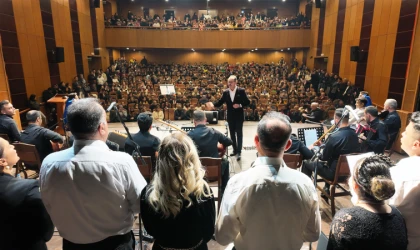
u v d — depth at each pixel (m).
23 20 8.89
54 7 10.82
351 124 3.97
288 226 1.24
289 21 16.44
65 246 1.37
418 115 1.47
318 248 1.70
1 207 1.24
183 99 11.61
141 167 2.51
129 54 18.98
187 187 1.17
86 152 1.29
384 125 3.50
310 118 8.16
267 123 1.26
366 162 1.18
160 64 18.41
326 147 2.84
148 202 1.21
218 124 7.44
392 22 8.59
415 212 1.29
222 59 19.39
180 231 1.20
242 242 1.32
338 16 12.70
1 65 6.63
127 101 11.35
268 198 1.22
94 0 14.12
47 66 10.23
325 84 12.33
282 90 12.83
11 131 3.80
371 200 1.12
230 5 19.09
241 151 5.27
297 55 18.06
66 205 1.28
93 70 13.96
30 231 1.32
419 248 1.32
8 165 1.33
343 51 12.23
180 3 19.02
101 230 1.33
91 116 1.31
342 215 1.12
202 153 2.91
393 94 8.48
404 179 1.33
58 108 7.03
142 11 19.02
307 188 1.25
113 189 1.29
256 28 16.09
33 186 1.33
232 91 4.60
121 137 3.03
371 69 9.89
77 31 12.77
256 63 18.25
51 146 3.39
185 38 16.16
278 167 1.26
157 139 2.86
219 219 1.32
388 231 1.05
